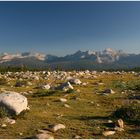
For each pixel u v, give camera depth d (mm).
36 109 24562
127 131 18141
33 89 41875
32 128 18188
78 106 26969
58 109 25125
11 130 17656
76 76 74750
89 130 18156
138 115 21109
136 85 44406
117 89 42000
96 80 60406
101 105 27828
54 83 52969
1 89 40656
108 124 19750
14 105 21219
